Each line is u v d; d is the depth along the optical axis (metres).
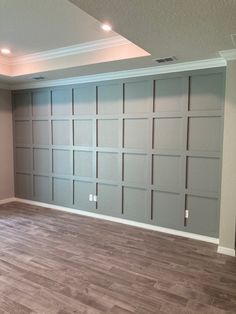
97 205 4.55
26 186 5.46
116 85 4.17
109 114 4.28
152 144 3.91
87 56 3.57
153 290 2.44
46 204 5.20
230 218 3.12
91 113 4.47
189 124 3.60
